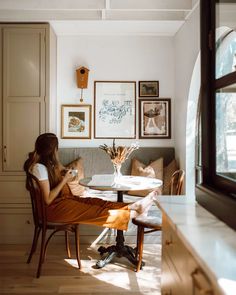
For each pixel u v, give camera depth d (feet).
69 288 8.66
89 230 12.23
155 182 10.05
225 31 5.98
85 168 14.03
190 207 5.77
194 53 11.19
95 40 14.48
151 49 14.57
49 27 12.59
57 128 14.44
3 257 10.92
